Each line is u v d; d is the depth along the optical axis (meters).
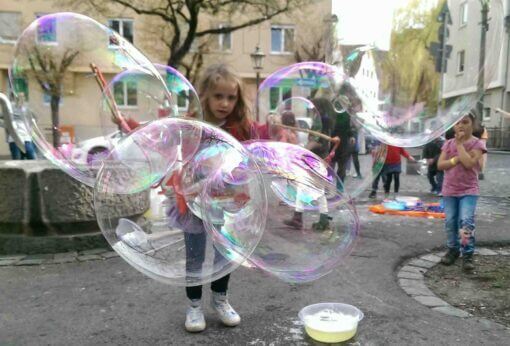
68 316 2.45
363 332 2.25
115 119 2.65
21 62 2.72
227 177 2.05
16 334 2.26
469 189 3.27
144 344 2.15
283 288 2.82
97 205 2.07
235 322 2.31
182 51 13.70
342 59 3.09
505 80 19.66
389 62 2.74
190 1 12.97
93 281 2.96
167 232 2.10
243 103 2.37
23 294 2.75
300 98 3.47
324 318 2.27
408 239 3.97
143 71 2.69
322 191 2.43
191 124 2.08
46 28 2.71
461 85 2.68
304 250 2.35
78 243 3.62
